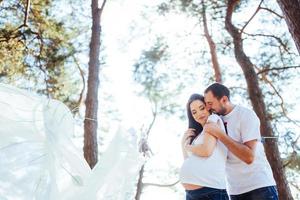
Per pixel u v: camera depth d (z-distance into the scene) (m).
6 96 2.34
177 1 10.90
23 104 2.35
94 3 9.28
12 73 9.12
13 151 2.20
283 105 10.18
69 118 2.43
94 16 9.13
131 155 2.42
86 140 7.61
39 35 9.09
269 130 7.80
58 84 9.62
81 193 2.26
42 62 9.35
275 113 10.12
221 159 2.53
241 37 9.90
